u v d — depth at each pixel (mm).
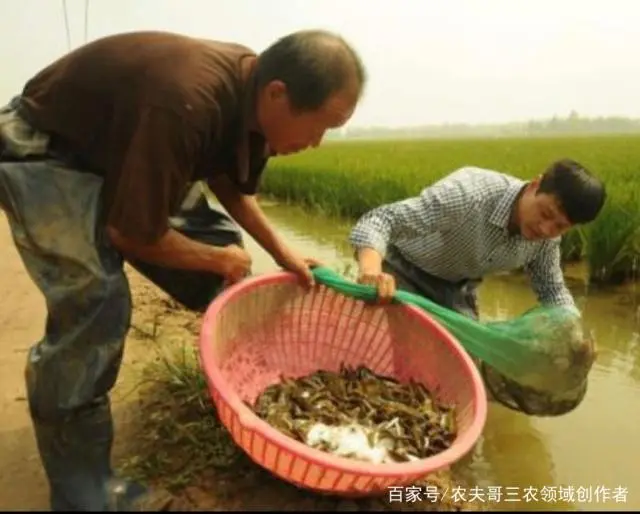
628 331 4488
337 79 1975
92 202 2104
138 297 4543
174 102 1933
